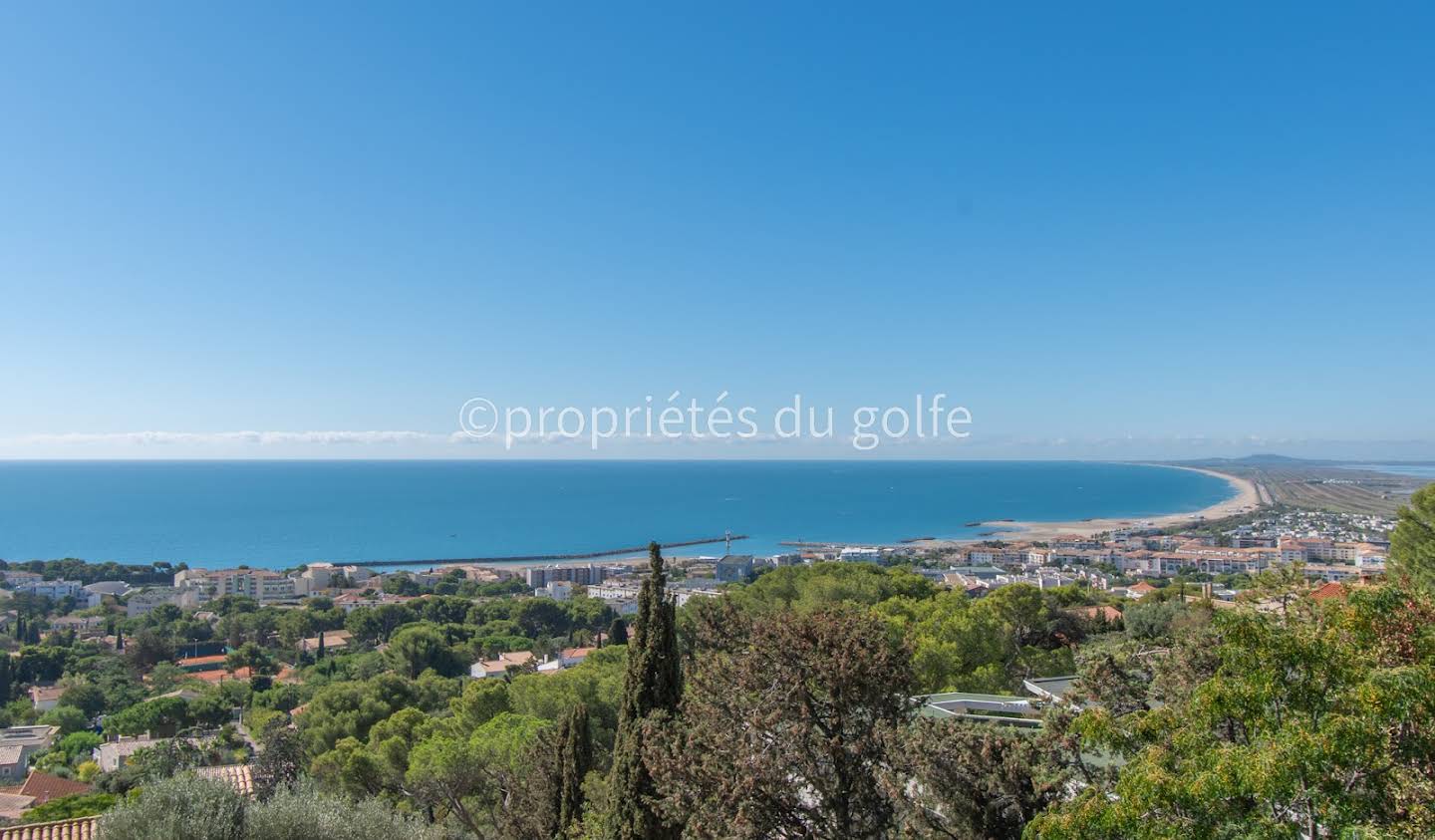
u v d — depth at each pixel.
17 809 38.28
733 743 13.39
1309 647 7.84
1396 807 7.64
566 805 21.33
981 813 11.52
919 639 32.12
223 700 75.69
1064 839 8.41
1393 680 7.21
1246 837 7.35
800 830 13.09
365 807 19.83
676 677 17.00
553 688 36.22
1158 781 7.67
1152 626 38.72
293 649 107.12
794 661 13.88
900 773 12.38
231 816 17.48
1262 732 8.01
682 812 13.86
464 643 98.62
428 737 37.22
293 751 43.47
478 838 27.84
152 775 19.69
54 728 67.62
